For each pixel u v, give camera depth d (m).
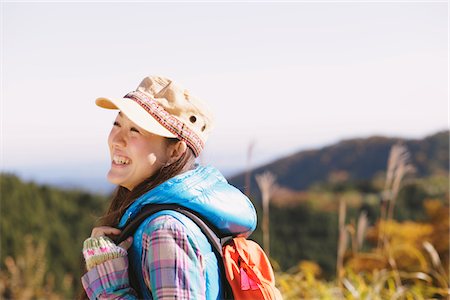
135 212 1.89
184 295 1.76
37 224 10.81
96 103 1.98
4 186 10.77
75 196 11.59
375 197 14.34
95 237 1.88
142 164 1.92
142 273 1.83
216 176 1.96
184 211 1.85
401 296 4.22
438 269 5.43
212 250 1.88
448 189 12.25
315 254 11.97
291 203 12.98
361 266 5.63
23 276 8.98
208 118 2.00
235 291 1.88
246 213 1.96
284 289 4.35
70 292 10.47
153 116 1.91
